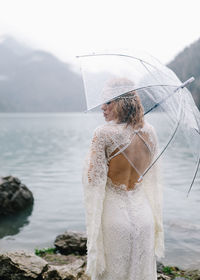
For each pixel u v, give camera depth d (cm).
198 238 601
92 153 227
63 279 361
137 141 229
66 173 1462
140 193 243
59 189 1097
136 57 238
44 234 657
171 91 230
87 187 231
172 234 624
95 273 234
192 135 233
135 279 231
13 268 371
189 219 710
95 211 226
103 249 235
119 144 224
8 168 1659
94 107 219
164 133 230
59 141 3769
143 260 234
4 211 794
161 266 466
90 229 231
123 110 226
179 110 228
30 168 1652
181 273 448
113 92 220
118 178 232
